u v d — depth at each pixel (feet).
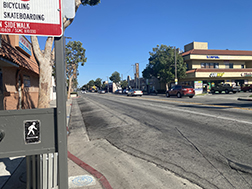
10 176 12.71
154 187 11.30
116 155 16.69
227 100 57.36
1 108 29.01
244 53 147.02
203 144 17.47
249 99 53.62
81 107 61.93
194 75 127.24
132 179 12.39
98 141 21.24
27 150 7.59
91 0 36.94
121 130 25.08
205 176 12.07
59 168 7.73
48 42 23.84
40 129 7.67
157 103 56.03
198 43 151.12
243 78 140.87
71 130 27.73
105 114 40.42
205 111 34.50
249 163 13.25
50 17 7.61
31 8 7.50
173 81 146.82
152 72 143.95
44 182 9.27
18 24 7.46
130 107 49.42
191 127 23.66
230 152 15.25
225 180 11.48
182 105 46.55
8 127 7.44
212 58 135.33
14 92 33.71
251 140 17.47
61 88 7.59
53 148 7.79
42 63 23.45
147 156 15.87
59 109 7.59
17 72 35.37
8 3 7.39
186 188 10.98
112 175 13.10
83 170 13.87
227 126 22.74
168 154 15.89
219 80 137.39
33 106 49.37
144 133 22.66
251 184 10.94
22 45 38.47
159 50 139.03
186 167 13.42
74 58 111.96
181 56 137.49
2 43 27.73
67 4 7.79
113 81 342.03
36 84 53.93
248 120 24.94
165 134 21.52
